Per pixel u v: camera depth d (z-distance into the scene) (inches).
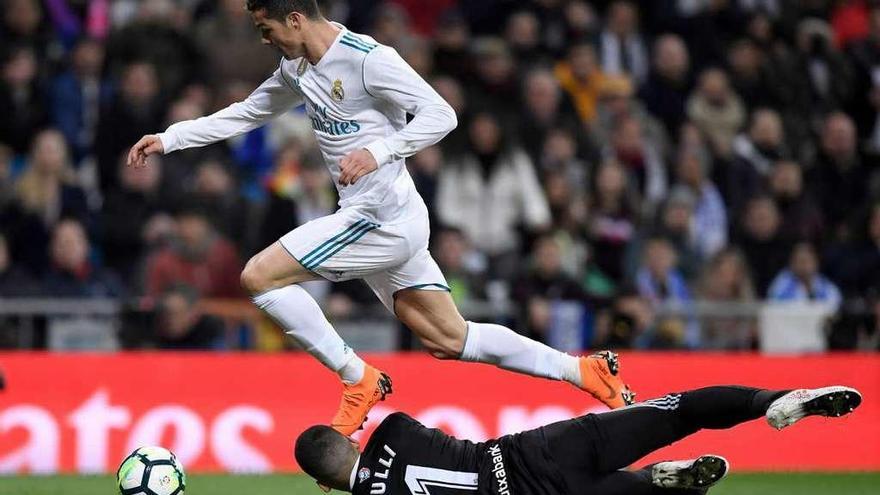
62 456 1191.6
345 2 1788.9
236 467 1206.3
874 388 1296.8
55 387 1208.2
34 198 1454.2
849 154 1711.4
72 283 1366.9
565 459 741.9
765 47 1824.6
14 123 1557.6
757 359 1295.5
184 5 1742.1
